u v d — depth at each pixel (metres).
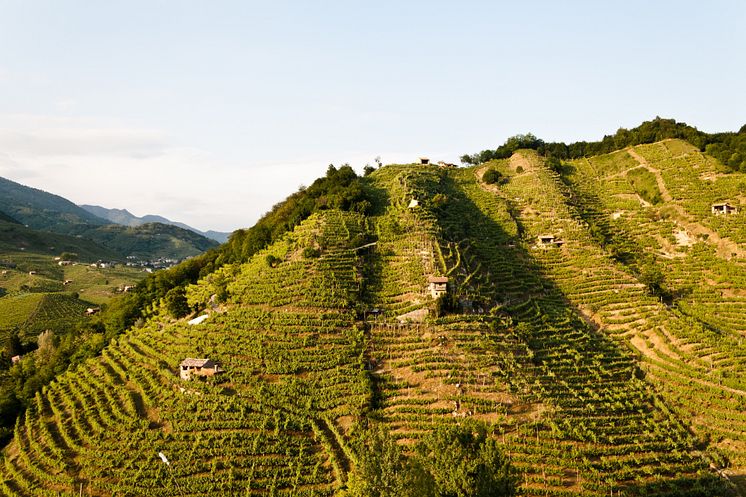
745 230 94.19
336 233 98.81
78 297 173.62
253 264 98.62
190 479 52.06
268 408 60.53
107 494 52.62
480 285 85.56
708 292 84.56
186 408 61.81
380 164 161.00
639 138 149.75
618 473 50.97
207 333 76.00
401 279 85.19
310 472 53.00
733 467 54.03
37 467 58.97
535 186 131.00
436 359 65.19
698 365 67.38
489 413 58.00
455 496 37.19
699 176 117.81
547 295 88.81
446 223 106.62
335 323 73.88
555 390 62.69
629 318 80.12
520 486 49.03
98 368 78.62
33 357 103.25
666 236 103.06
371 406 59.84
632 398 63.62
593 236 106.06
